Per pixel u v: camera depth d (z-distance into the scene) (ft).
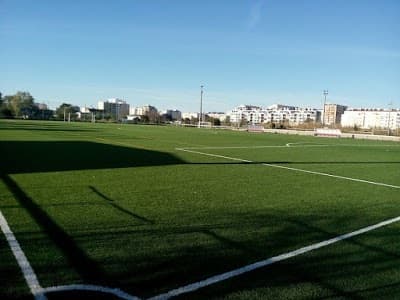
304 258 15.56
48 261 14.15
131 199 24.97
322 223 21.08
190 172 38.81
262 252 16.02
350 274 14.15
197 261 14.71
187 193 27.78
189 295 11.94
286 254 15.90
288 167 46.60
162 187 29.76
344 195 29.73
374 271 14.52
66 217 20.03
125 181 31.76
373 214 23.72
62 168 38.09
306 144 97.50
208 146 76.54
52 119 311.88
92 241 16.51
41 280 12.59
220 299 11.75
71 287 12.18
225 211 22.81
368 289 12.92
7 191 26.02
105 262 14.26
